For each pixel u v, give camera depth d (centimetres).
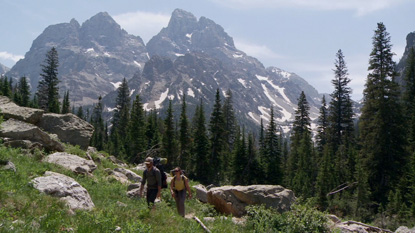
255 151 6131
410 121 4422
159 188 955
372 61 4556
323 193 3641
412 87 5512
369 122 4416
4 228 581
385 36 4503
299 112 7250
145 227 738
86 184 1213
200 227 922
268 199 1317
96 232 674
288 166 6812
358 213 2998
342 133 6391
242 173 5906
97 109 10188
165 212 943
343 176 4534
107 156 2308
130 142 6850
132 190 1280
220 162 6412
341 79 6369
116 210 857
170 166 6506
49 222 653
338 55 6462
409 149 3969
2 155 1128
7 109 1853
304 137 6469
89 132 2030
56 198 824
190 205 1380
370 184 3831
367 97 4538
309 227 1050
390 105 4134
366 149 4169
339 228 1121
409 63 5650
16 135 1520
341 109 6297
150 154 5200
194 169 6375
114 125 9275
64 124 1969
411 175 3406
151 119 7562
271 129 6247
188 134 6606
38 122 1934
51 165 1268
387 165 3812
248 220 1106
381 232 1284
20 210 712
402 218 2688
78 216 747
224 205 1343
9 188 801
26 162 1202
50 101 7981
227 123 8019
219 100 6538
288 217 1098
